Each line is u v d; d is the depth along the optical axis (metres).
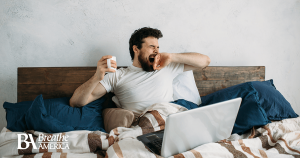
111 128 1.19
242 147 0.92
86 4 1.55
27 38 1.51
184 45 1.75
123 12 1.61
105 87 1.35
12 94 1.54
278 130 1.16
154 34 1.37
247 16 1.83
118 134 1.03
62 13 1.53
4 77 1.51
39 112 1.04
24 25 1.49
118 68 1.57
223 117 0.84
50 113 1.16
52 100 1.27
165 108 1.14
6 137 0.94
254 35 1.87
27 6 1.48
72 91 1.49
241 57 1.87
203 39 1.78
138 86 1.36
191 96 1.55
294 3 1.91
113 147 0.86
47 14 1.51
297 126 1.24
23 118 1.06
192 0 1.71
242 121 1.21
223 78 1.71
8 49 1.50
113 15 1.60
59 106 1.21
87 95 1.20
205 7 1.74
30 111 1.04
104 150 0.95
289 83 2.00
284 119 1.31
